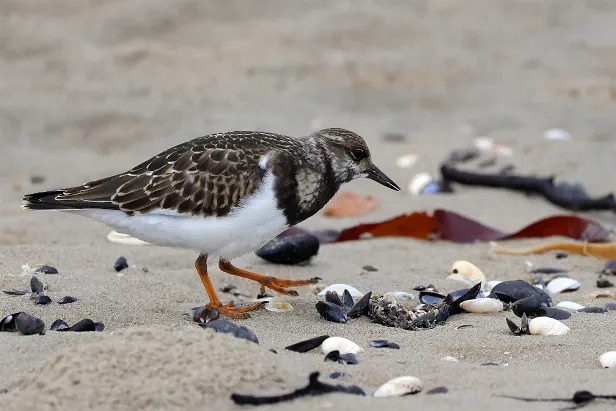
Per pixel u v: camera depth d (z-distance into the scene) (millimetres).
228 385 6250
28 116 18531
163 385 6156
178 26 22734
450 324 8758
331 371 7023
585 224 12469
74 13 23047
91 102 19172
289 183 8805
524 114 18750
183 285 9930
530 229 12562
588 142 16906
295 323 8703
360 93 19969
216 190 8594
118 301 9117
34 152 17188
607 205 13852
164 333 6629
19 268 10086
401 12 23750
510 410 6219
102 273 10156
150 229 8734
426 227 12523
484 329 8461
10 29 22016
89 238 12109
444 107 19391
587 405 6348
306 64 20984
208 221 8656
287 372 6551
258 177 8672
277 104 19266
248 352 6562
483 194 14680
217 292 10039
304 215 9180
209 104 19172
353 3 24234
